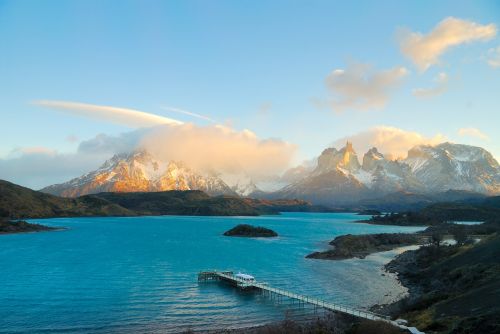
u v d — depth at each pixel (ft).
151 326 255.29
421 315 228.84
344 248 611.47
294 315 281.74
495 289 225.15
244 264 503.61
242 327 255.70
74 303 305.12
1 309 287.07
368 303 311.06
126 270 449.48
